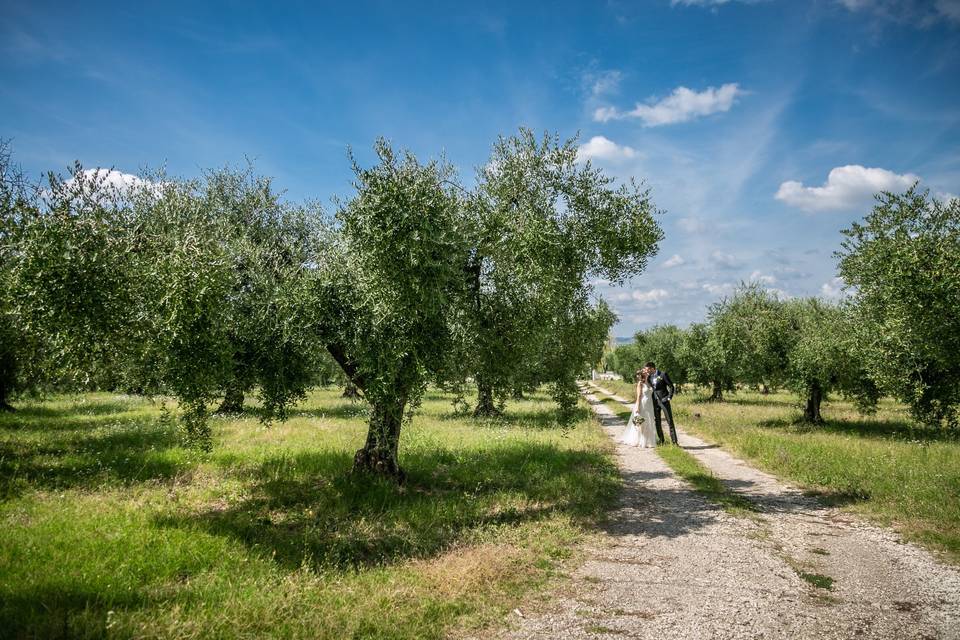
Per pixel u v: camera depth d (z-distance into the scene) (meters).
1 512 7.78
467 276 10.49
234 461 11.88
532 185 10.61
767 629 5.04
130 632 4.46
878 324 11.56
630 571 6.61
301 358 10.37
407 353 9.39
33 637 4.31
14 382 17.53
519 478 11.55
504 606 5.53
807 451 14.27
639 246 10.50
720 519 8.99
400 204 8.67
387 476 10.40
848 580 6.30
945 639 4.85
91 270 7.35
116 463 11.30
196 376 8.04
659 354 46.91
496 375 11.51
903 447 15.03
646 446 17.58
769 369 25.06
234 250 9.71
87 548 6.28
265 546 6.86
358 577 6.13
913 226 9.79
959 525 8.22
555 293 10.49
